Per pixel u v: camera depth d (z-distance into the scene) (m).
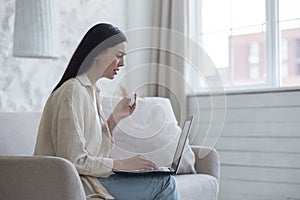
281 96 3.00
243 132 3.15
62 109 1.60
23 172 1.58
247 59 3.32
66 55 3.01
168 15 3.43
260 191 3.06
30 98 2.76
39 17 2.27
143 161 1.70
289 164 2.95
